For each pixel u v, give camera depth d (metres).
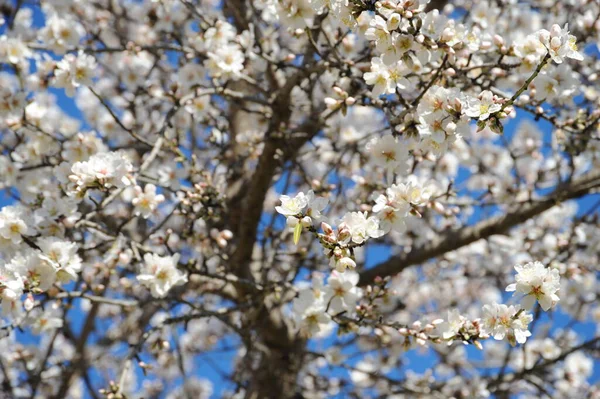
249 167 6.21
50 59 4.68
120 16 6.18
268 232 5.31
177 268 4.13
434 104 3.14
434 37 3.30
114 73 6.12
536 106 4.02
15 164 4.70
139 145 5.51
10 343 6.60
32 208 4.32
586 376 6.29
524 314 3.20
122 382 3.68
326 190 4.91
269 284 4.33
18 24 5.81
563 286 6.20
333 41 4.53
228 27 4.67
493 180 5.82
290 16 3.78
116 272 4.70
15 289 3.34
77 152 4.32
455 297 7.60
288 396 5.64
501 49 3.72
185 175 4.71
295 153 5.13
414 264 5.57
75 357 6.04
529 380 5.35
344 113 3.65
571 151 4.53
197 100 4.94
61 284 3.83
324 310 3.76
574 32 4.97
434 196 4.45
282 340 5.63
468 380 5.46
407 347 3.56
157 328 3.99
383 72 3.46
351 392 5.83
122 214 5.30
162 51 5.73
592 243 5.86
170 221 5.90
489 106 3.05
